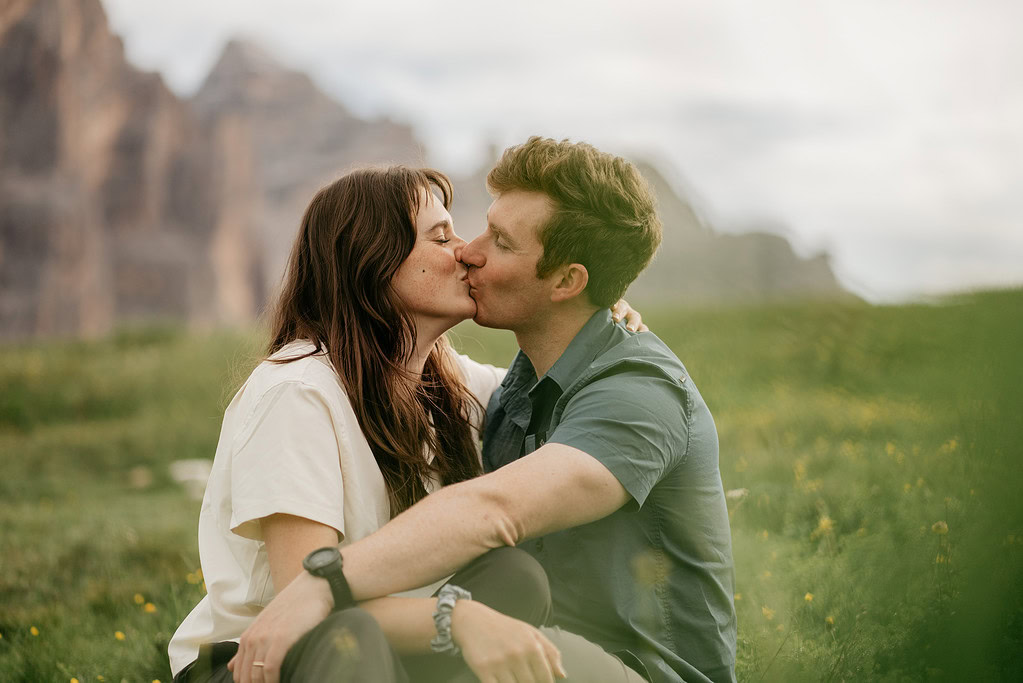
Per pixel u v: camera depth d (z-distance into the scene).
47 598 4.43
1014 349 2.04
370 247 2.56
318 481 2.28
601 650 2.25
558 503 2.25
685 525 2.53
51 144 87.94
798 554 3.76
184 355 15.51
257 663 2.03
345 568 2.09
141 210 100.44
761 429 7.07
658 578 2.50
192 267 101.44
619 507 2.38
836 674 2.68
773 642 2.92
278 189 179.75
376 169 2.71
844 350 10.38
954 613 2.34
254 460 2.29
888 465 4.82
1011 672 2.20
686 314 16.08
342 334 2.54
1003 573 2.20
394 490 2.51
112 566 5.00
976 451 2.14
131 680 3.23
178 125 106.06
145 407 13.05
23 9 88.44
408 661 2.15
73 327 84.12
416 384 2.72
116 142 100.56
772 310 14.50
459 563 2.16
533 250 2.68
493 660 2.00
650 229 2.75
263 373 2.46
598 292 2.73
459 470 2.79
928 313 3.94
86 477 9.63
